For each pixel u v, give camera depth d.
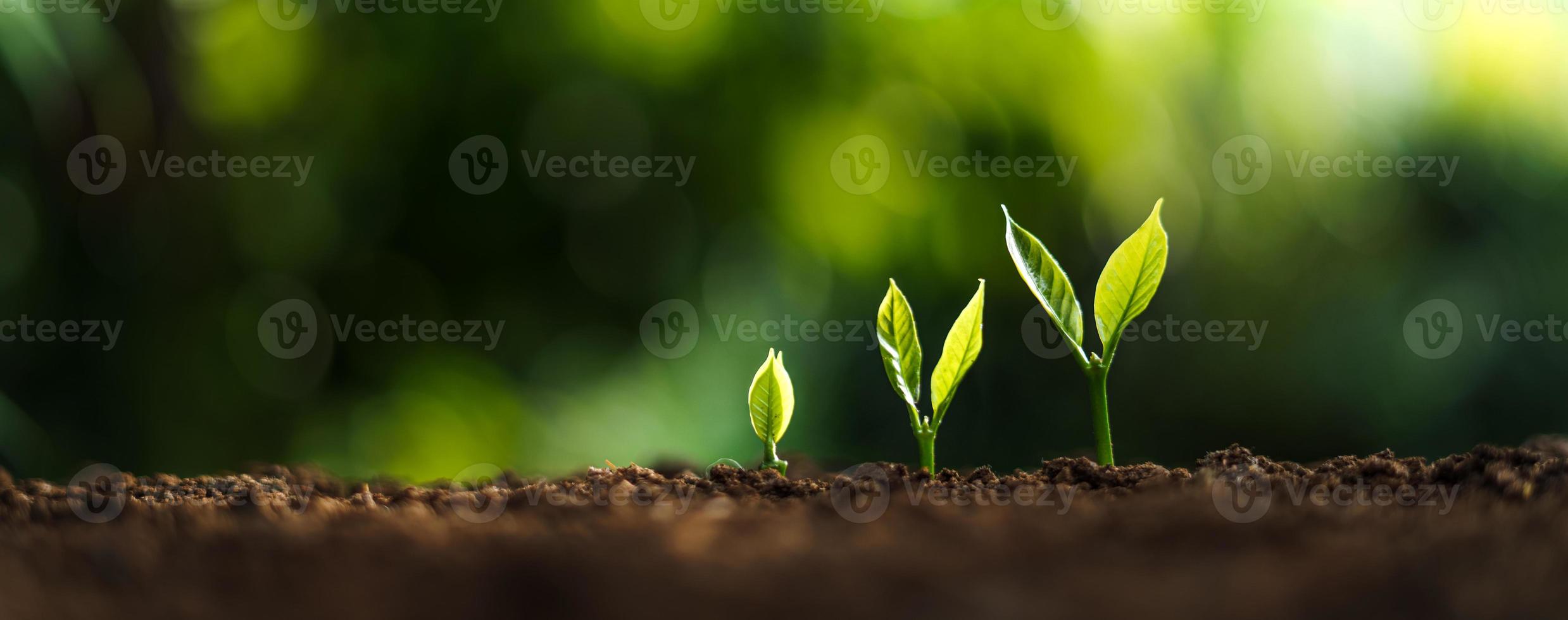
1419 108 2.58
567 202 1.88
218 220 1.88
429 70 1.82
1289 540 0.91
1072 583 0.88
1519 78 2.58
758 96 1.85
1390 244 2.63
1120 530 0.91
